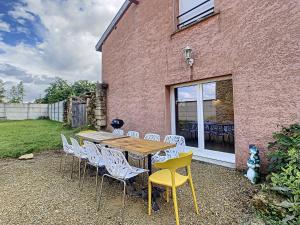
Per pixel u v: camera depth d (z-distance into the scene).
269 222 2.17
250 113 3.86
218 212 2.53
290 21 3.31
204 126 5.09
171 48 5.63
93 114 9.85
